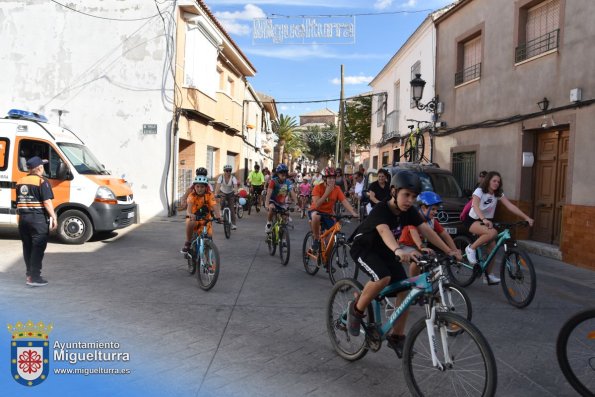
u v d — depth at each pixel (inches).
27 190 245.0
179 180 630.5
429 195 207.6
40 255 249.0
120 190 405.4
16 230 443.5
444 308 137.6
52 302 221.9
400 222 151.3
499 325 209.8
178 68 584.7
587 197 344.2
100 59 576.1
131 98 574.9
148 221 540.4
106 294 239.6
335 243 264.7
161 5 571.8
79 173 385.7
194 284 266.5
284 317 212.4
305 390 142.9
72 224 381.1
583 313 143.9
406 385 146.9
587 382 143.2
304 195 682.2
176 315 210.7
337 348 170.6
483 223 254.5
